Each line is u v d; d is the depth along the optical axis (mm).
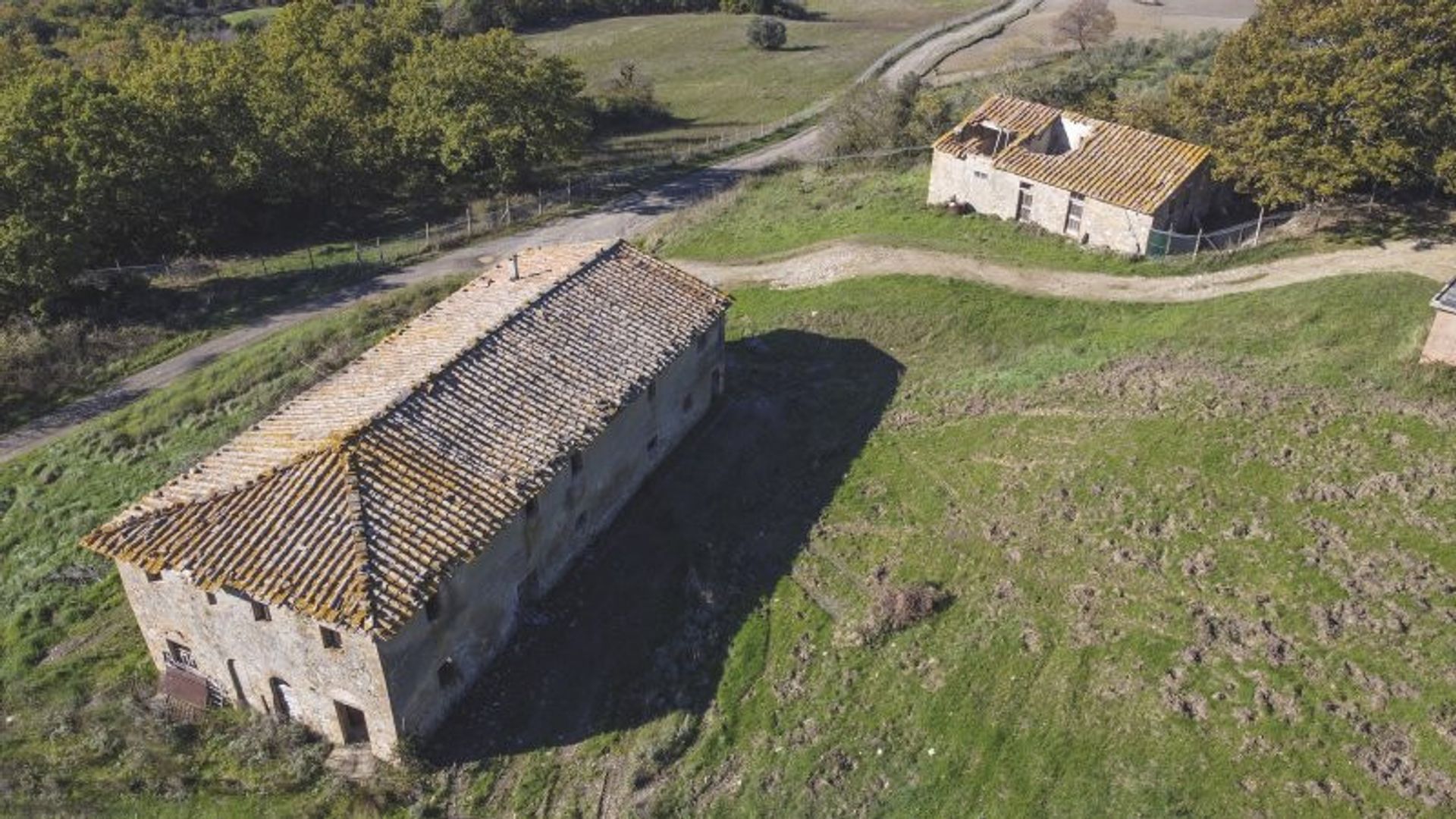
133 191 53438
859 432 37875
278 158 58875
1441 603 27891
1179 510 31891
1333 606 28375
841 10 123625
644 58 105188
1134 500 32531
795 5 121125
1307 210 45312
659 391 35750
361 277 54562
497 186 64812
